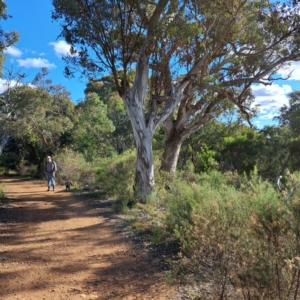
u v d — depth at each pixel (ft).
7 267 17.25
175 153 55.57
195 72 41.34
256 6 39.55
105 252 19.80
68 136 109.70
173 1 35.01
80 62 41.86
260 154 106.83
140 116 38.78
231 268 11.50
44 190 53.72
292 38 43.34
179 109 54.03
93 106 97.40
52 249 20.36
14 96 84.07
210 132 106.73
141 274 16.29
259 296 10.03
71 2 36.04
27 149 125.18
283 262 9.93
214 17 37.86
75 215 30.66
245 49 44.16
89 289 14.69
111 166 51.78
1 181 82.99
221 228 12.74
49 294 14.19
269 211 10.67
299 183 12.84
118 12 39.60
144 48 38.65
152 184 38.24
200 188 22.33
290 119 104.83
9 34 59.16
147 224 25.80
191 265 15.07
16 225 26.50
